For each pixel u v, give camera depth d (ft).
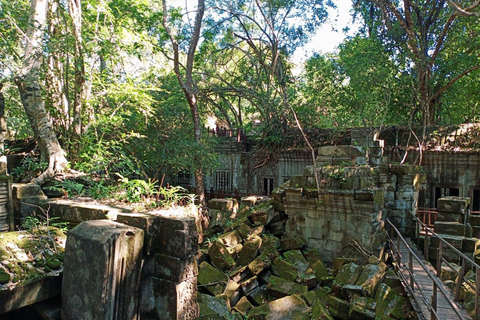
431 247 28.86
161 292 10.80
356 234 26.89
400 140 48.75
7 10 30.40
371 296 22.16
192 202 20.59
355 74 51.85
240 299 22.95
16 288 9.02
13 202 16.28
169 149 49.24
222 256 25.26
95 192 18.60
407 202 32.27
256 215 30.50
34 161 27.22
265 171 59.11
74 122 30.83
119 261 9.49
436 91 53.21
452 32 51.65
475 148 42.80
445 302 20.18
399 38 54.13
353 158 29.45
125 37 35.78
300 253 27.71
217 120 86.17
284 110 56.49
